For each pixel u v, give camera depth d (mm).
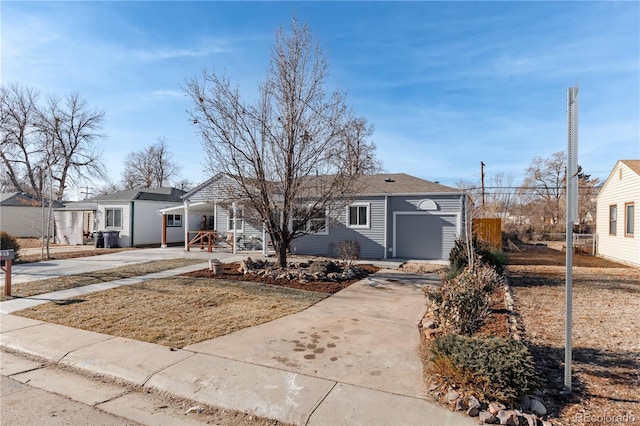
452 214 14609
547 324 5781
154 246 20828
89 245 21094
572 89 3510
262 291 8125
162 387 3803
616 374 3887
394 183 16531
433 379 3736
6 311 6535
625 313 6457
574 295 8047
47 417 3248
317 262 10836
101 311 6500
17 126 32188
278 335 5270
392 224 15258
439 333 5152
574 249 19297
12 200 26547
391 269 11891
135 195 21641
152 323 5812
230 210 16656
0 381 4031
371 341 5039
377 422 3057
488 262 9648
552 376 3844
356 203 15438
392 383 3744
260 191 9906
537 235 27672
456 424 3008
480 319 5039
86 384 3959
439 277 10328
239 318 6098
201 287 8492
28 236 26656
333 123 10086
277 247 10773
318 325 5770
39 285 8766
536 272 11680
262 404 3396
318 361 4332
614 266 13492
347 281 9562
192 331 5430
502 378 3246
